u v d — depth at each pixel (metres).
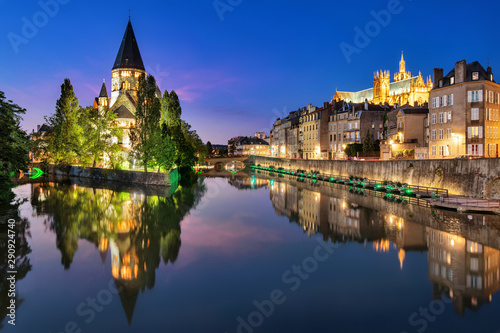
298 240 26.98
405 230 29.11
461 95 50.00
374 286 18.22
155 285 18.47
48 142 81.38
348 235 28.11
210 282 18.89
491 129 50.06
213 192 57.16
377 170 59.25
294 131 131.38
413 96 133.25
